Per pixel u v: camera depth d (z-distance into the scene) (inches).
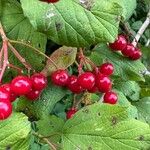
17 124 6.4
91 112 7.0
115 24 7.2
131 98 10.0
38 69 8.0
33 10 7.1
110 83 7.9
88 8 7.2
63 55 7.9
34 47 7.9
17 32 8.0
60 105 13.8
